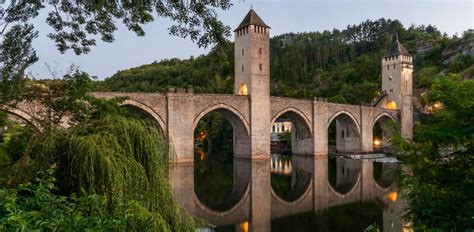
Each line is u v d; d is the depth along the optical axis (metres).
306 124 64.25
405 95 80.50
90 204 6.15
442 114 9.10
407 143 9.88
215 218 21.86
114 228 5.73
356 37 183.25
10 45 9.23
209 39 8.43
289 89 131.62
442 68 117.94
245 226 20.05
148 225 7.04
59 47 10.52
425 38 152.00
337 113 68.44
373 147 82.31
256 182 36.44
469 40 120.88
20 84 10.07
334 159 61.56
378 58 135.75
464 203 8.41
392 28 174.12
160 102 46.72
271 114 58.66
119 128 8.82
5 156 10.38
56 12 9.86
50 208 5.89
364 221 21.06
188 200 27.03
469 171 8.80
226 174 42.12
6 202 5.45
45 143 8.04
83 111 10.75
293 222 20.97
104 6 8.98
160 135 9.73
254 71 56.41
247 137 56.88
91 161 7.66
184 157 48.12
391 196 28.77
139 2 8.43
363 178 38.97
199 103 50.56
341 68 143.88
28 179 7.78
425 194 8.91
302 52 155.88
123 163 8.17
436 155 9.33
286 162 56.25
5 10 8.92
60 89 11.05
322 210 24.09
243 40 58.34
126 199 7.93
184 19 8.30
